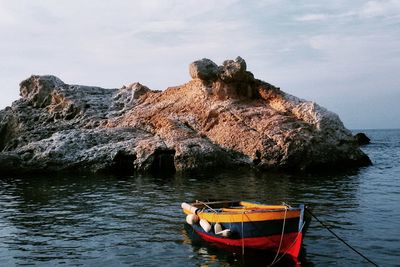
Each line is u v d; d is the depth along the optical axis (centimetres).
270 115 3884
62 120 4875
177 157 3550
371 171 3500
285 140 3541
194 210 1540
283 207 1328
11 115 5119
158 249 1387
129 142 3872
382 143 9294
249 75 4300
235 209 1474
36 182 3178
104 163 3662
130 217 1880
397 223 1667
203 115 4125
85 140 3997
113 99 5184
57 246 1459
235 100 4191
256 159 3578
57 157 3762
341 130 3884
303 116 3859
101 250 1400
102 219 1858
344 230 1573
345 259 1261
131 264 1253
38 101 5247
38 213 2023
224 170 3553
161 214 1922
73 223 1800
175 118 4194
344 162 3831
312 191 2494
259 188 2644
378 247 1366
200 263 1238
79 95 5144
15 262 1305
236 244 1366
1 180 3316
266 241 1293
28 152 3850
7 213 2036
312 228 1608
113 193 2570
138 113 4534
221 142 3828
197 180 3059
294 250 1250
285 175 3272
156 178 3225
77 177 3419
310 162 3541
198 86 4491
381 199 2192
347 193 2400
